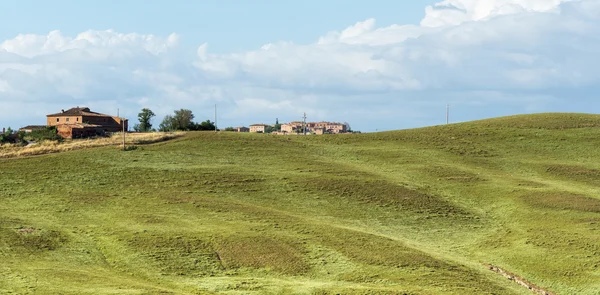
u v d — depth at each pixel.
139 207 77.38
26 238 62.31
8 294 45.53
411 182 94.06
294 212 79.75
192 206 78.31
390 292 50.41
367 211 81.19
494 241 71.12
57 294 46.22
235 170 97.19
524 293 54.44
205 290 51.53
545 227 74.25
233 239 64.44
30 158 100.88
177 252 60.72
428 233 74.12
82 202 79.00
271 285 52.75
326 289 51.22
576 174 99.62
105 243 63.00
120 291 47.69
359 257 60.78
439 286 53.56
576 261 62.81
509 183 93.88
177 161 101.50
